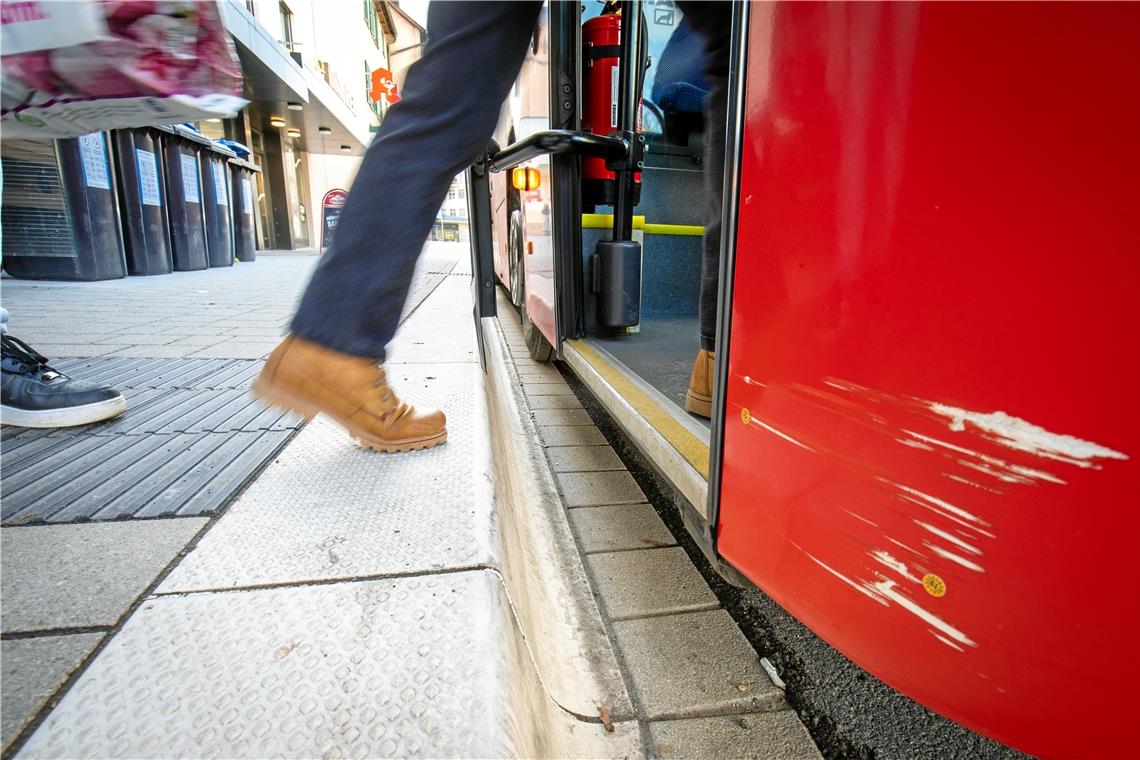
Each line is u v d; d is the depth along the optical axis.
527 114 3.30
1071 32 0.57
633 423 1.70
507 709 0.85
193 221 8.26
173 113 0.92
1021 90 0.60
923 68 0.66
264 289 5.98
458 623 0.98
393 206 1.24
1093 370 0.59
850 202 0.75
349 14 25.20
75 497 1.37
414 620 0.99
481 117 1.25
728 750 1.15
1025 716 0.70
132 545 1.18
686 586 1.68
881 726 1.21
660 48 3.18
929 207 0.68
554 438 2.83
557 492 2.26
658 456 1.48
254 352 2.96
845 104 0.74
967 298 0.66
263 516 1.30
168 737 0.76
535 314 3.44
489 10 1.17
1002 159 0.62
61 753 0.73
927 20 0.66
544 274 3.05
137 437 1.76
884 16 0.69
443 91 1.20
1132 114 0.55
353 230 1.25
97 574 1.08
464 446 1.70
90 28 0.79
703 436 1.50
